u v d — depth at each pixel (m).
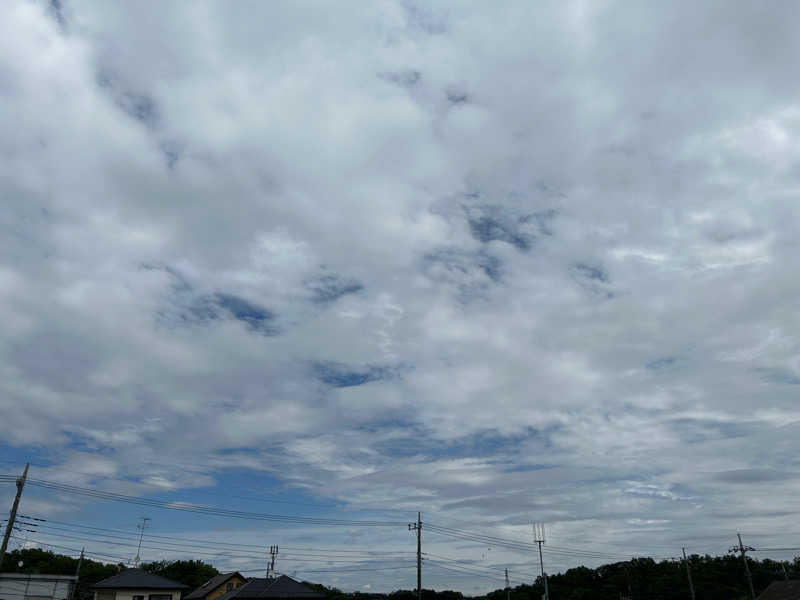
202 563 116.56
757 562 113.88
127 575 69.00
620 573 115.25
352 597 96.62
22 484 49.53
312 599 68.56
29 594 45.72
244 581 85.19
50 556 95.06
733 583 103.75
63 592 46.72
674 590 102.56
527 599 109.88
